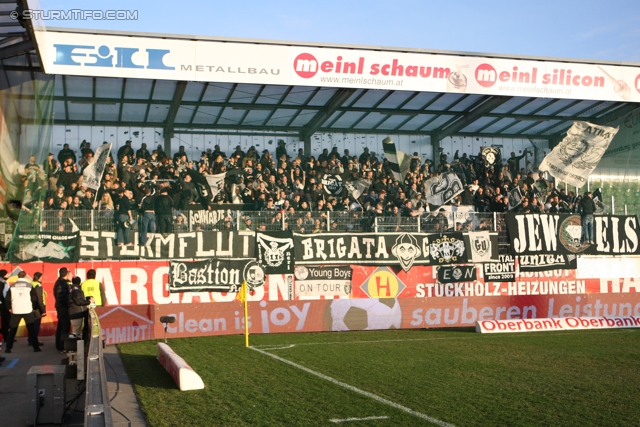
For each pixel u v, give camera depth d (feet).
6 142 71.41
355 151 101.76
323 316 67.41
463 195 99.14
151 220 78.89
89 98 82.79
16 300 52.06
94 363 22.72
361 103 90.74
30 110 72.69
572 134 100.22
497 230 90.17
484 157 103.14
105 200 81.71
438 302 71.05
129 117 90.38
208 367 42.96
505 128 103.45
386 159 101.24
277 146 98.17
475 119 95.81
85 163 84.33
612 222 94.43
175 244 79.15
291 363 44.83
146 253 78.02
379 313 69.05
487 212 92.53
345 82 81.56
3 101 71.26
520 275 89.51
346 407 30.71
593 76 90.48
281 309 66.23
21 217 72.28
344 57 81.66
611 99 90.99
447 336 62.80
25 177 72.28
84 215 76.23
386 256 84.94
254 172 91.35
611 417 28.86
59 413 28.37
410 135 103.30
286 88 82.94
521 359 47.09
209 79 77.10
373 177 96.94
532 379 38.63
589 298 75.61
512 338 61.05
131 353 50.34
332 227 85.87
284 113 92.63
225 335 64.03
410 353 50.26
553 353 50.37
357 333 65.67
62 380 28.50
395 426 27.09
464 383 37.19
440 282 86.43
